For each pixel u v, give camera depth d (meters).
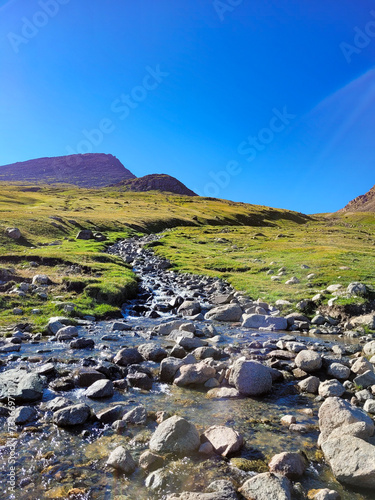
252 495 5.79
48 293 22.16
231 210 162.00
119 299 23.20
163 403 9.56
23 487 5.98
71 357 12.97
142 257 46.06
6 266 27.09
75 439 7.57
